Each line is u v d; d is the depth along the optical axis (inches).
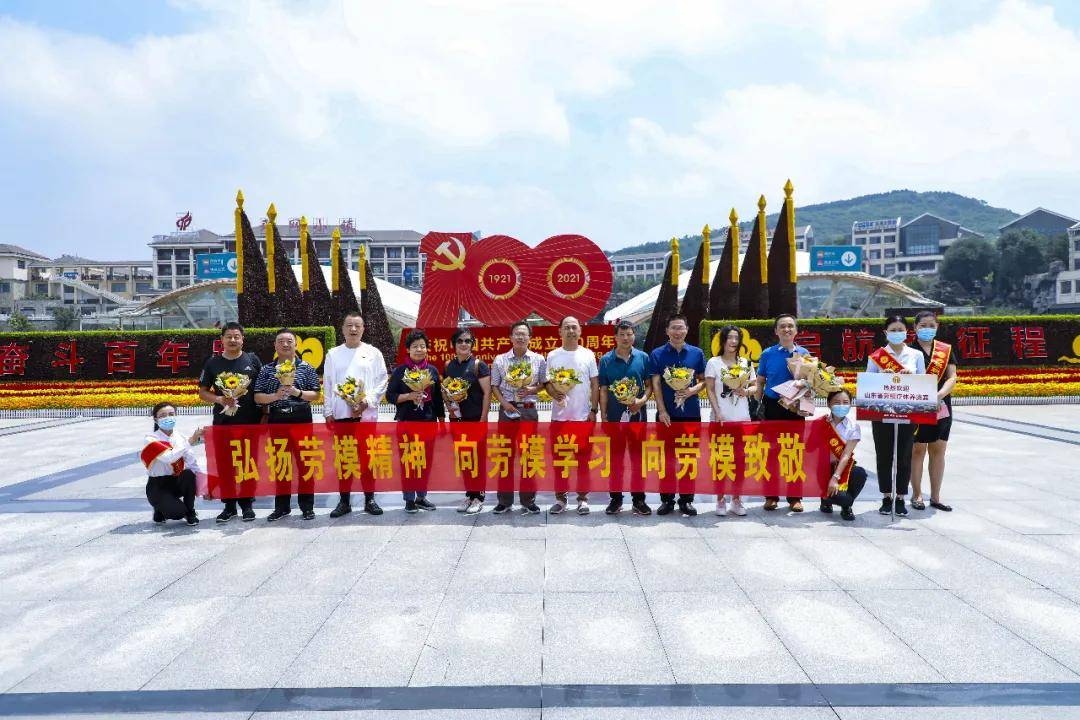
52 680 127.1
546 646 137.9
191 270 3245.6
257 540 210.1
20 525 228.1
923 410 216.7
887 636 141.4
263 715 114.6
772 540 205.6
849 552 193.8
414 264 3464.6
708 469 233.1
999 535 208.4
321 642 140.6
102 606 160.2
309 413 238.2
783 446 232.1
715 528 219.0
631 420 233.6
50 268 2773.1
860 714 114.0
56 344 603.8
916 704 116.8
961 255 3243.1
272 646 139.2
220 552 198.5
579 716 113.7
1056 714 113.9
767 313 641.0
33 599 164.7
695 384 235.9
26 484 292.0
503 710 115.4
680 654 134.4
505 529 219.6
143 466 333.1
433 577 176.6
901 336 234.5
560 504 238.7
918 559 187.3
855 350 615.8
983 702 117.5
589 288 543.5
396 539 209.5
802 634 142.5
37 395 591.2
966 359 622.2
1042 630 143.9
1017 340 621.9
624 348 236.4
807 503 252.5
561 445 236.4
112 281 3373.5
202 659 134.2
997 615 151.3
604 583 171.3
